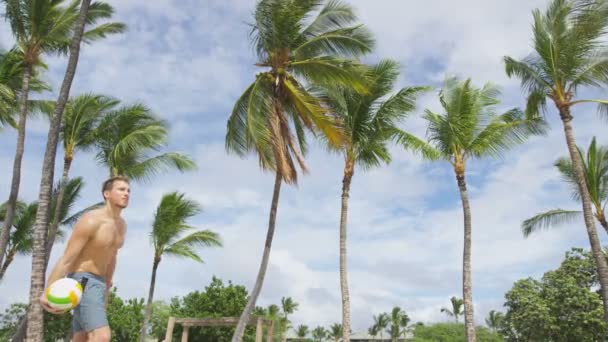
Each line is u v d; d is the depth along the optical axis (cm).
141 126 2045
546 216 2269
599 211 2108
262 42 1605
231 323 1933
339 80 1553
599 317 2906
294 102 1617
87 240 328
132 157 2073
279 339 3459
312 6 1562
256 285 1587
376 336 9681
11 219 1578
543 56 1731
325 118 1548
